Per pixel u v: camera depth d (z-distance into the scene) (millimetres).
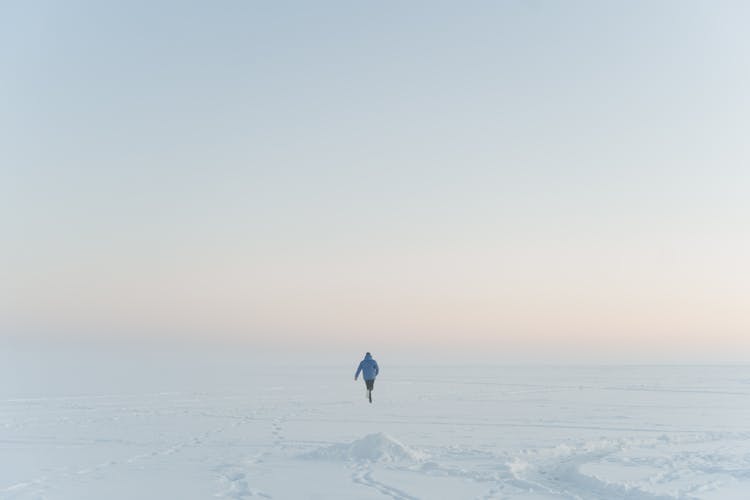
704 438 16797
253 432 17219
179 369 63188
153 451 13914
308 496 9711
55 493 9711
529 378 49000
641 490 10078
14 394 29203
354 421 19891
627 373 58188
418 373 59031
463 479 11359
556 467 12969
